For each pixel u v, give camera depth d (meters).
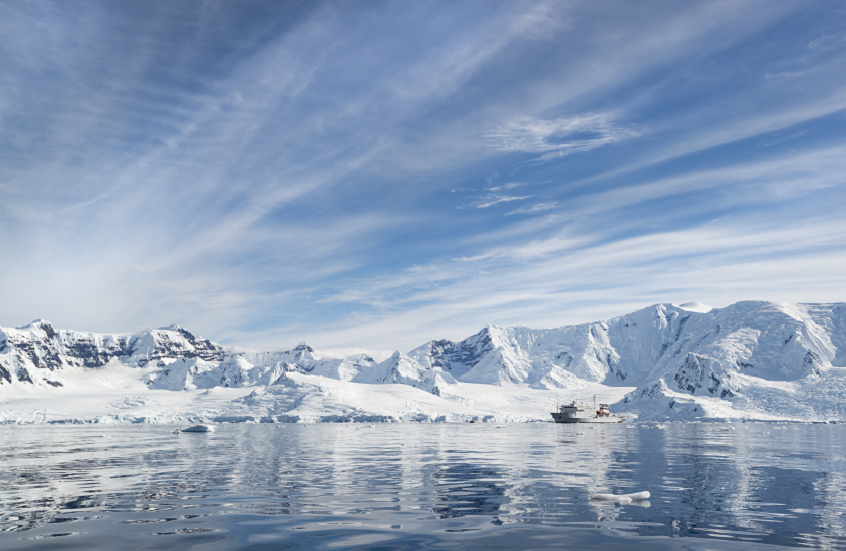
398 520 17.02
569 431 107.19
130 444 60.44
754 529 15.66
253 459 39.66
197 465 34.97
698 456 42.47
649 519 17.05
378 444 59.69
